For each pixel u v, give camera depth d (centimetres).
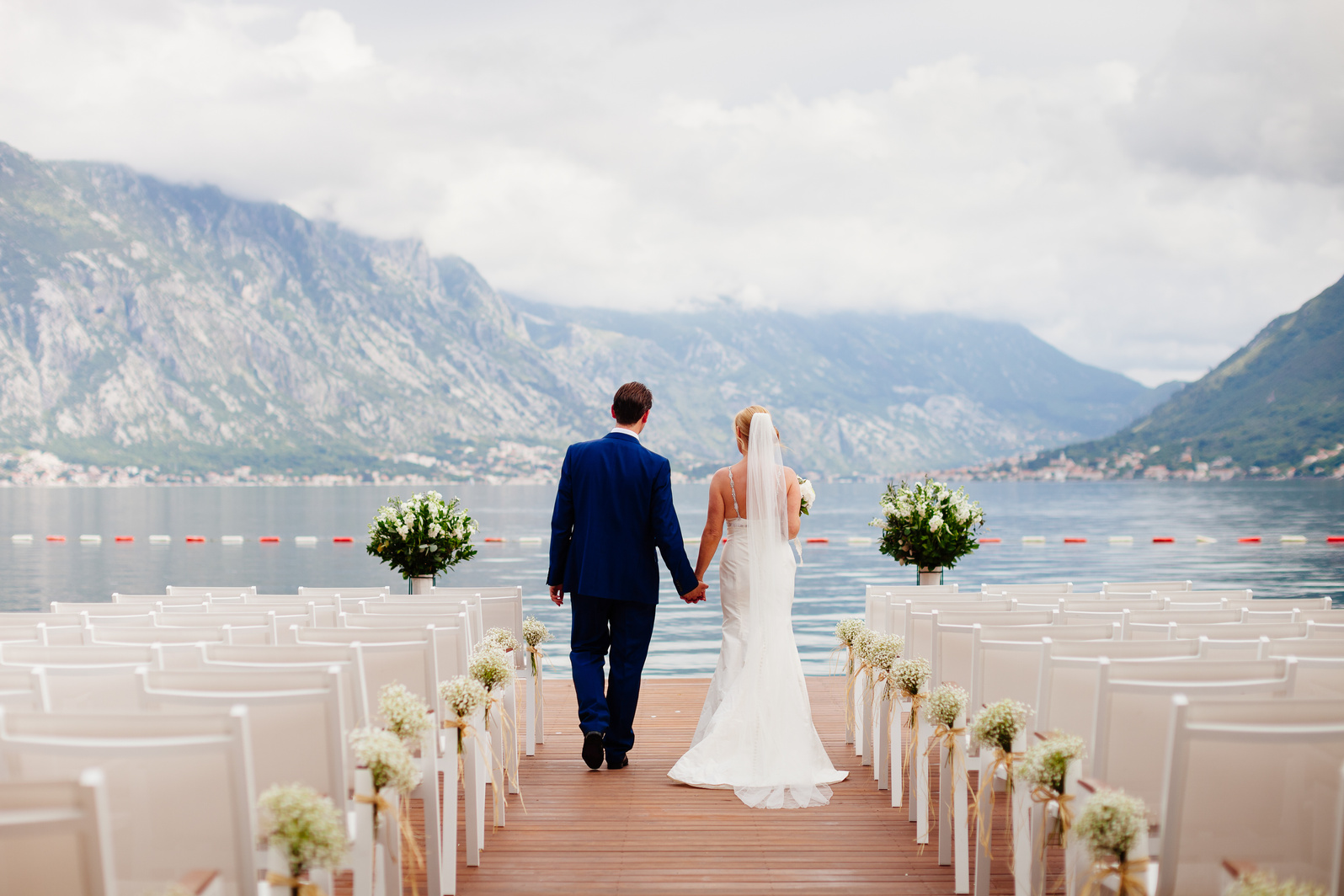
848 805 404
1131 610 414
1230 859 193
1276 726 197
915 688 355
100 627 328
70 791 149
